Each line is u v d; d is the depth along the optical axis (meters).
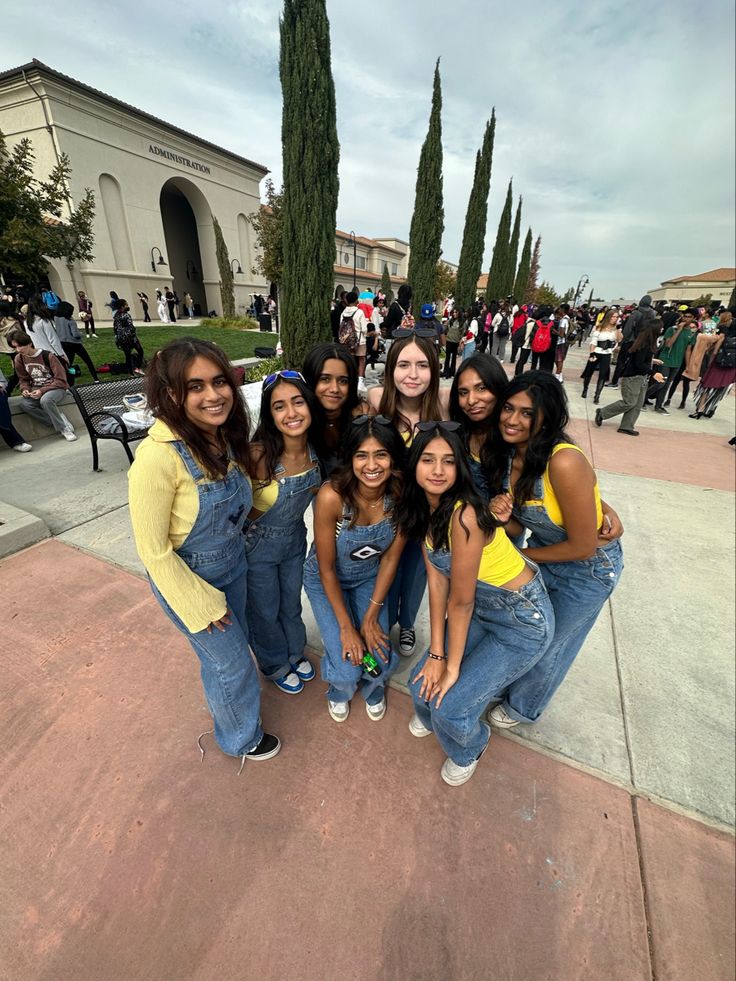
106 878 1.34
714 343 7.46
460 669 1.52
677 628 2.48
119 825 1.47
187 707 1.88
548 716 1.90
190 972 1.16
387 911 1.29
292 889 1.33
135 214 19.38
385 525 1.62
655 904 1.31
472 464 1.61
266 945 1.22
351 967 1.18
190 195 22.94
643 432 6.50
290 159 5.53
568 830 1.49
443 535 1.36
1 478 4.05
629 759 1.73
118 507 3.53
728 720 1.91
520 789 1.61
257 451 1.47
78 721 1.81
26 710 1.85
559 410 1.29
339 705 1.83
